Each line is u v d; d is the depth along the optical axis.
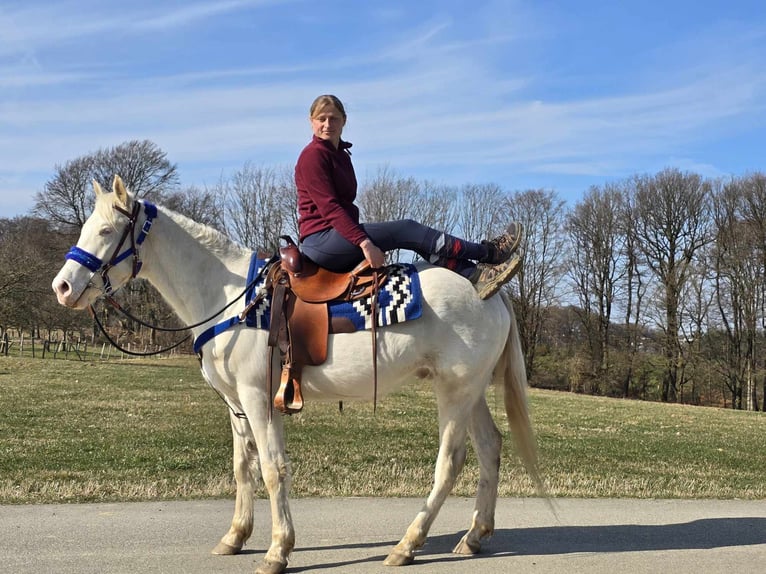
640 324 41.75
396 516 5.86
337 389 4.56
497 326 4.79
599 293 42.75
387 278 4.57
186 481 7.09
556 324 45.44
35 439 10.12
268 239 39.78
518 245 4.87
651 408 24.48
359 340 4.47
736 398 38.59
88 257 4.45
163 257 4.71
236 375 4.45
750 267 37.47
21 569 4.27
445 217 36.62
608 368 41.88
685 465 10.01
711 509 6.47
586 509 6.39
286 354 4.41
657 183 40.06
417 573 4.38
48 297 33.84
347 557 4.70
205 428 11.88
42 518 5.47
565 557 4.77
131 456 8.69
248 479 4.78
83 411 14.15
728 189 38.22
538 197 42.66
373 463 8.80
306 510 6.03
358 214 4.80
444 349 4.61
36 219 41.22
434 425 13.66
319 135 4.68
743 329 38.19
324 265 4.63
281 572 4.29
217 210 40.28
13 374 23.95
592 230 42.88
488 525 4.89
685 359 39.19
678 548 5.04
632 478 8.34
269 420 4.43
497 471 5.03
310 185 4.56
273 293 4.49
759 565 4.63
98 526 5.29
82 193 39.59
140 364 31.66
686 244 39.59
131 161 39.41
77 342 39.91
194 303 4.71
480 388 4.77
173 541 4.94
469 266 4.84
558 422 16.84
